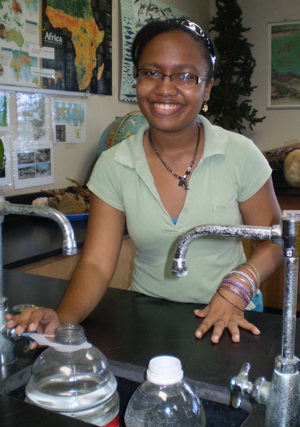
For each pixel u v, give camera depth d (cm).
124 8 275
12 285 124
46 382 69
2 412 62
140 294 118
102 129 271
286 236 56
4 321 81
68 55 238
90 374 70
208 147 113
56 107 236
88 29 250
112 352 85
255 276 101
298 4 354
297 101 363
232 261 123
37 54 220
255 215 118
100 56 261
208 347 87
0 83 203
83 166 258
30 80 218
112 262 115
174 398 64
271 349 85
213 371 78
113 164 117
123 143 121
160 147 117
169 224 115
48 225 210
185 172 116
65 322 94
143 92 107
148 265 125
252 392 62
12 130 212
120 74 280
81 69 247
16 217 222
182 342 89
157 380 61
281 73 365
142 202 116
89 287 104
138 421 64
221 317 95
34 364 74
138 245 122
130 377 80
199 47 104
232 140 116
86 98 255
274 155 320
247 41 372
